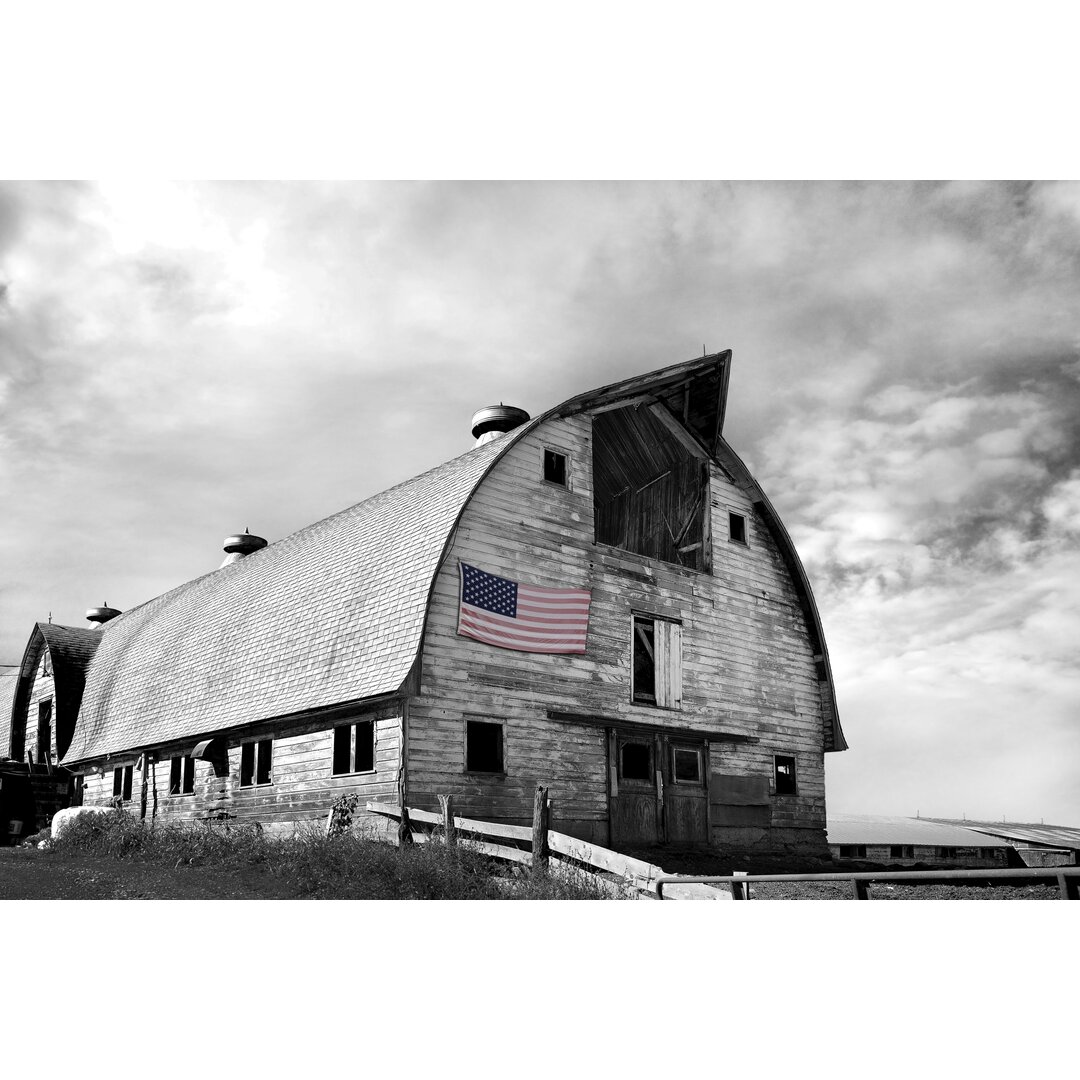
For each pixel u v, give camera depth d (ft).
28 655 112.57
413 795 56.08
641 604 71.87
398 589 61.72
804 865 67.21
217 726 71.92
